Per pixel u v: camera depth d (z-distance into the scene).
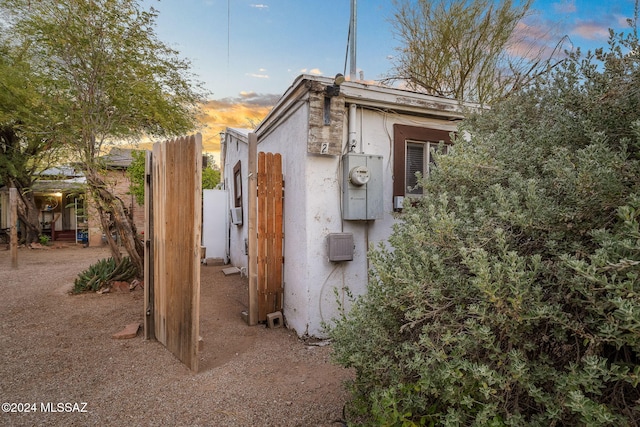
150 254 3.87
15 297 5.48
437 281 1.54
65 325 4.22
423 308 1.50
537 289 1.27
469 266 1.36
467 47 7.08
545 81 2.28
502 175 1.87
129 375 2.96
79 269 8.20
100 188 5.80
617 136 1.62
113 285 5.87
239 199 7.66
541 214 1.42
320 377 2.92
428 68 7.56
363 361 1.79
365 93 3.95
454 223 1.53
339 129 3.85
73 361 3.23
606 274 1.19
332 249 3.82
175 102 7.29
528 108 2.32
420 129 4.39
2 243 14.25
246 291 5.97
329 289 3.91
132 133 6.84
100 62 5.66
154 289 3.83
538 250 1.50
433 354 1.41
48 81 5.94
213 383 2.82
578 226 1.40
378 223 4.19
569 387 1.15
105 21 5.52
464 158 1.88
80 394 2.65
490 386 1.34
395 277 1.64
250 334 4.02
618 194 1.28
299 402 2.52
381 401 1.58
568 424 1.24
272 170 4.46
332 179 3.95
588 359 1.11
